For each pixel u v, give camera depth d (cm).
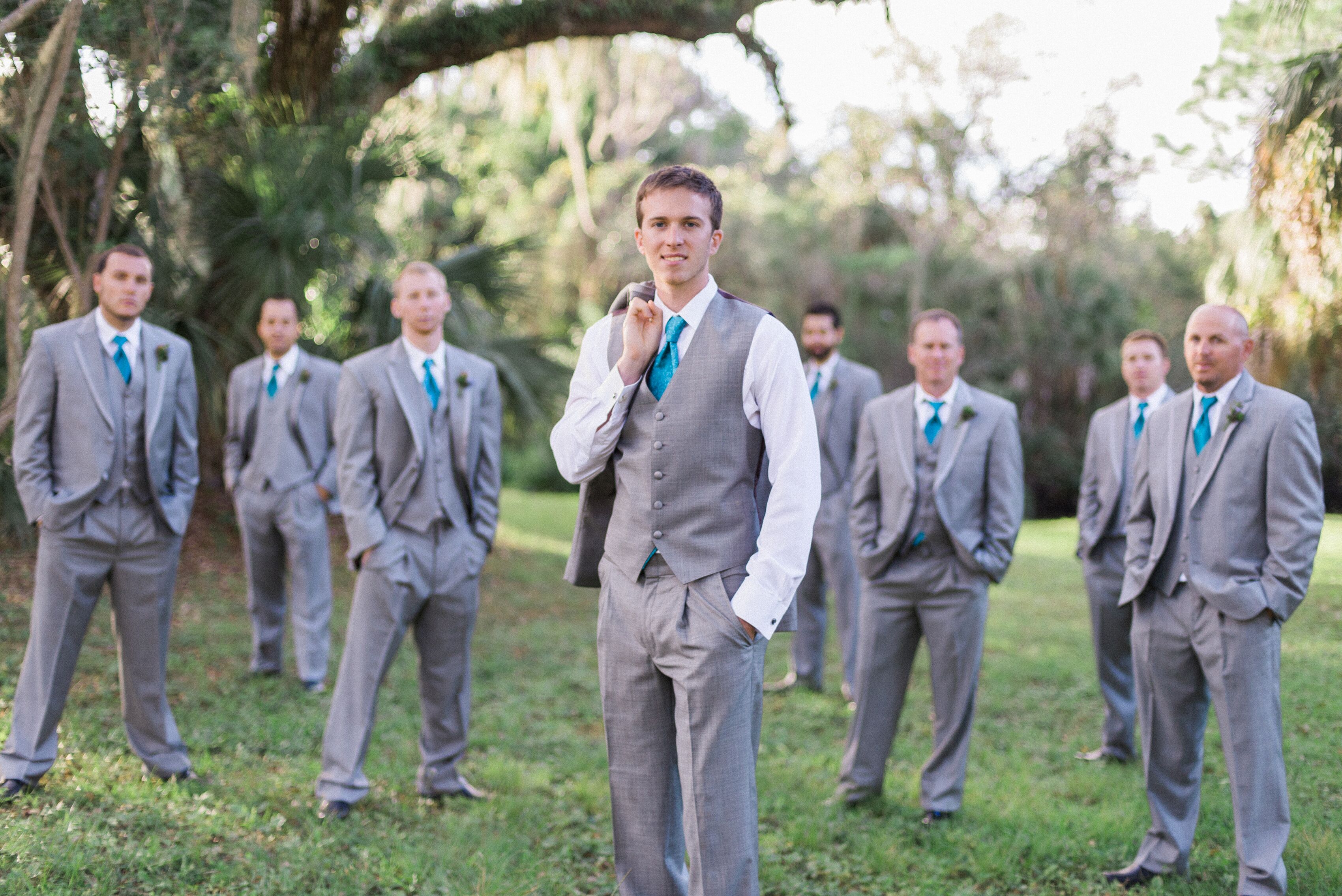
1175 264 1303
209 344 688
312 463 558
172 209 608
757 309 234
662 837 242
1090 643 685
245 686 521
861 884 330
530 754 451
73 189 484
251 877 296
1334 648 455
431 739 383
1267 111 422
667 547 229
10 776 335
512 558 1000
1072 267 1778
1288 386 436
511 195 2273
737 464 230
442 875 310
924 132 1694
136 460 357
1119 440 467
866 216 2059
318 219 673
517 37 835
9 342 408
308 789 377
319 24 739
